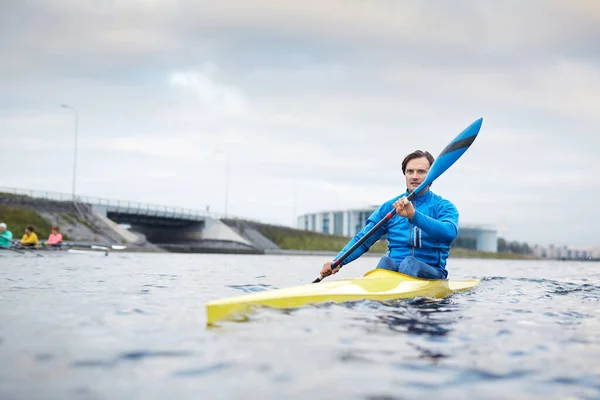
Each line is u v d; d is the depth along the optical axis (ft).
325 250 276.62
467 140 19.80
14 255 61.05
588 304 16.83
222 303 12.57
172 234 252.83
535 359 8.77
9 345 9.39
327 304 14.46
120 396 6.59
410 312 13.74
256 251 189.06
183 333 10.59
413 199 19.88
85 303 15.57
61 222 176.86
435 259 19.35
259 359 8.52
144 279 27.48
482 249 456.86
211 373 7.66
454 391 7.00
